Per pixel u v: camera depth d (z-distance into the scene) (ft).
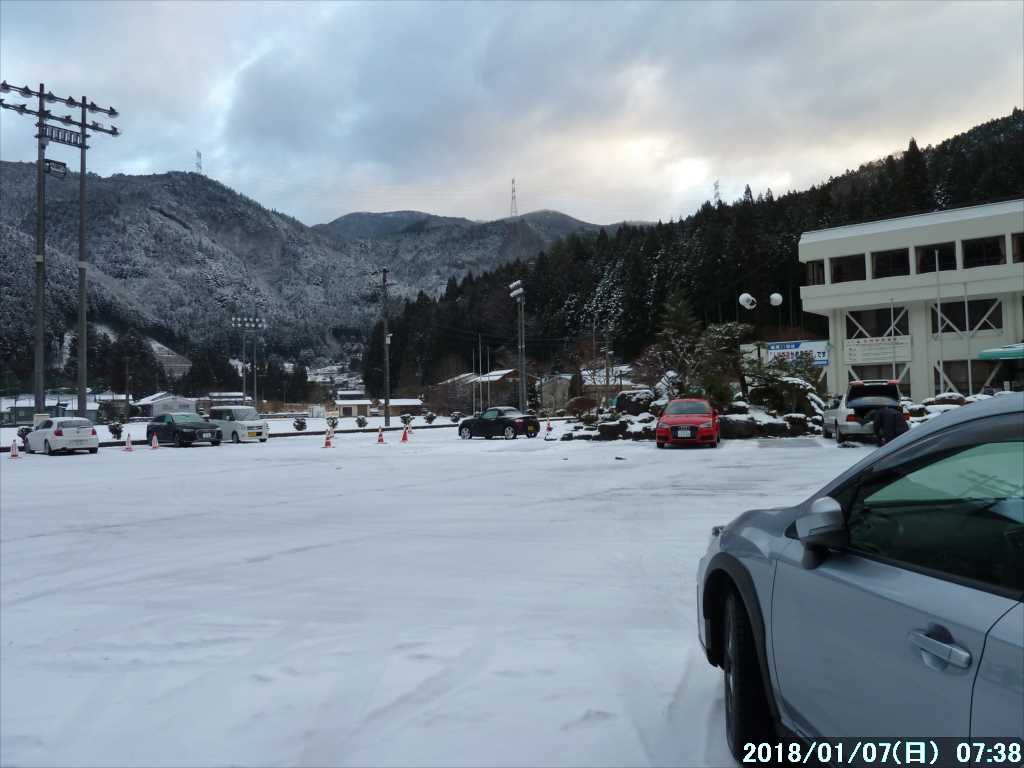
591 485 44.91
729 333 103.30
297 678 14.06
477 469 58.54
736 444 79.61
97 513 37.32
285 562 24.61
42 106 119.65
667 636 16.03
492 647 15.51
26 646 16.44
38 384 118.93
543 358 377.30
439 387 282.77
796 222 327.47
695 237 351.87
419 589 20.56
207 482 52.80
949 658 6.05
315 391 498.28
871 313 197.98
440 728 11.71
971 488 10.59
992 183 276.41
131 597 20.58
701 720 11.78
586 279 398.62
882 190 320.50
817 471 49.44
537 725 11.72
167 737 11.71
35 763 11.00
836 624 7.77
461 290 482.69
